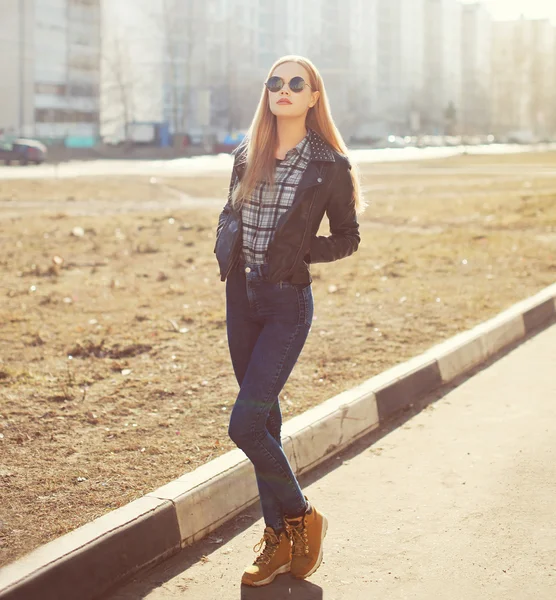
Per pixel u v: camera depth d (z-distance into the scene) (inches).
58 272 465.7
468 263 498.9
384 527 157.8
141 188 1146.7
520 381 259.3
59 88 3065.9
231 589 135.0
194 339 302.0
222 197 1031.0
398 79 5502.0
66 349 282.4
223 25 3932.1
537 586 134.0
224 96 3855.8
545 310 351.3
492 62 6097.4
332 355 277.4
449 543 150.3
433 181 1306.6
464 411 230.2
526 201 910.4
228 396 230.4
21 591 119.7
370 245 592.4
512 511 163.2
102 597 131.3
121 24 3491.6
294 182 129.9
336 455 198.2
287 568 139.0
